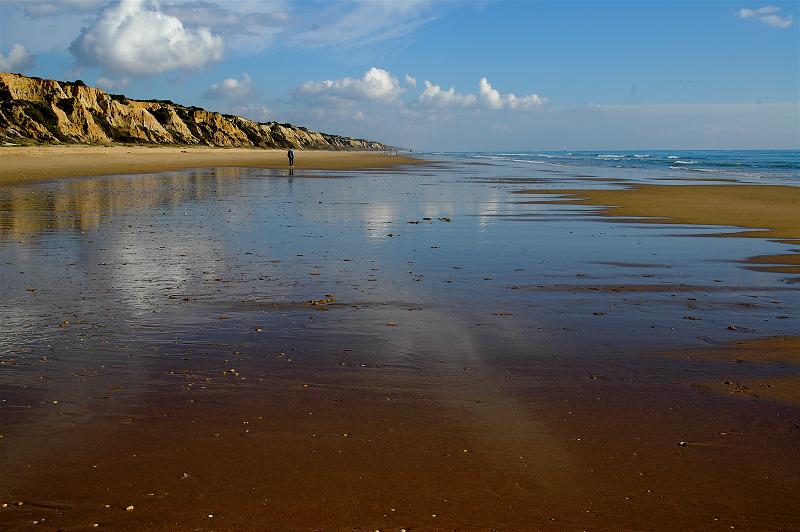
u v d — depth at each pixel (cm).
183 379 618
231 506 398
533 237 1568
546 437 501
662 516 393
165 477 433
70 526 376
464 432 508
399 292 985
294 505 400
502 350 716
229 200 2520
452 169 6019
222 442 486
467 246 1427
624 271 1160
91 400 565
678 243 1486
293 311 870
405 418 534
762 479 439
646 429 517
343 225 1775
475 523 383
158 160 6694
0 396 572
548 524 382
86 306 885
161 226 1712
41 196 2559
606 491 421
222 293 966
